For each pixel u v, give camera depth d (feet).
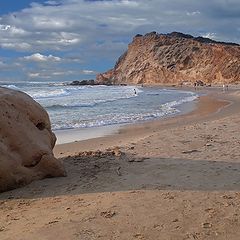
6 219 18.39
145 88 258.78
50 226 16.80
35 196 21.59
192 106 90.79
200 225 16.70
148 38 434.30
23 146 23.82
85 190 21.99
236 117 56.75
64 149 37.91
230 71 314.55
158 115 70.49
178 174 24.36
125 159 29.14
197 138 37.88
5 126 23.25
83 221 17.16
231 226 16.60
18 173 23.16
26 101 25.45
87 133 49.32
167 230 16.21
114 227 16.51
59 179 24.50
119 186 22.27
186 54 375.86
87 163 28.27
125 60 463.42
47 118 26.84
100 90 202.69
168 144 35.19
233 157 28.81
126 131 50.65
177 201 19.44
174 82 370.32
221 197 20.03
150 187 21.79
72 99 112.88
